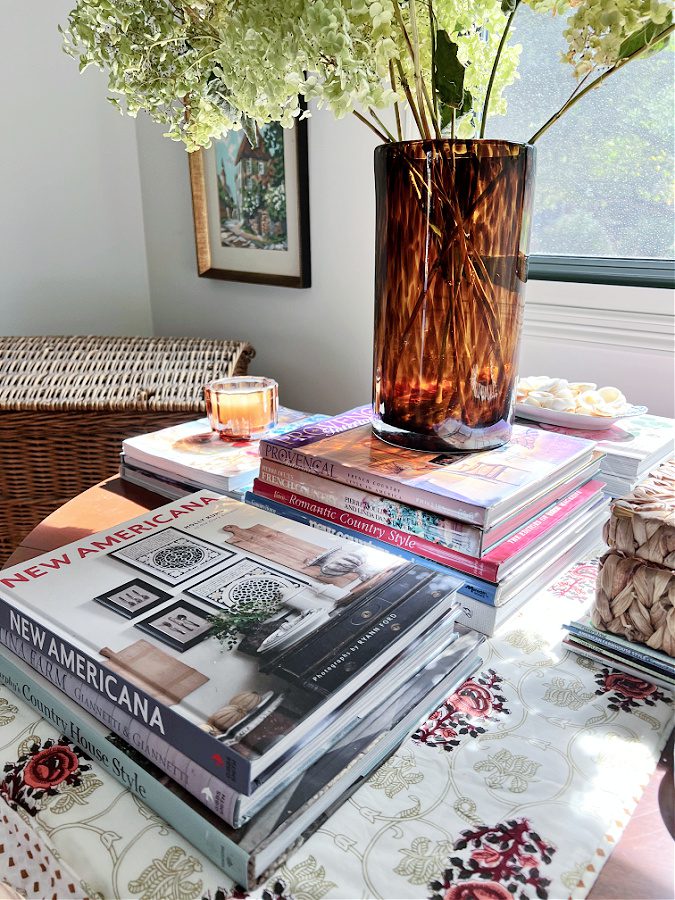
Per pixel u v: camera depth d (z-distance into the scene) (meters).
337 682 0.45
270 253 1.60
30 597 0.54
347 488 0.69
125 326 1.96
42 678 0.52
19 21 1.62
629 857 0.42
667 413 1.14
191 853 0.42
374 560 0.60
